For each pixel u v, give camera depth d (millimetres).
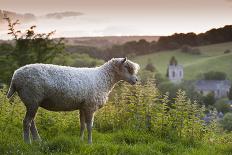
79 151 10500
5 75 22922
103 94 11742
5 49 24000
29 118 10867
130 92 14883
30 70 10680
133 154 10742
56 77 10859
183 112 13414
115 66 11922
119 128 14500
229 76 192250
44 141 10984
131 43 122438
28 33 24297
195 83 181625
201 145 12688
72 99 11102
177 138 13008
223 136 14117
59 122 13727
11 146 10242
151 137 12844
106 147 10695
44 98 10875
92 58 61375
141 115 13953
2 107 13945
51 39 24859
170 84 104688
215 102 122562
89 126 11617
